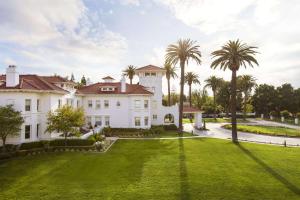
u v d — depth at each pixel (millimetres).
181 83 47812
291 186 18828
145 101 50938
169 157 28047
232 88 39875
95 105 51312
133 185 19094
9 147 31062
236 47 38938
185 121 85625
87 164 25047
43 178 20734
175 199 16438
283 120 83125
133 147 34125
